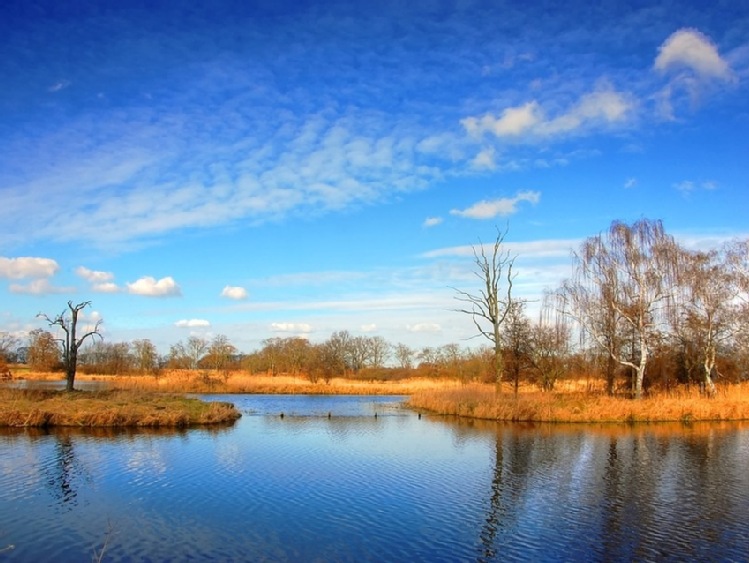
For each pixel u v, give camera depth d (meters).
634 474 27.41
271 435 39.00
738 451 33.47
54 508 21.06
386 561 16.45
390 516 20.56
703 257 57.31
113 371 97.25
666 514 21.11
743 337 58.22
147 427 41.44
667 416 47.69
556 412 47.56
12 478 25.36
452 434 40.06
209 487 24.19
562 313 59.03
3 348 91.56
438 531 19.05
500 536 18.64
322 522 19.80
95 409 43.22
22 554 16.58
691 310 57.41
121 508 21.14
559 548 17.64
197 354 125.81
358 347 130.25
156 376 85.12
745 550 17.56
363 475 26.77
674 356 60.41
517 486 25.00
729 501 22.84
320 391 83.56
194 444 34.59
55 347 91.38
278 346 121.94
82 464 28.27
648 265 54.44
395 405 63.84
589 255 57.09
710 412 48.31
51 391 53.19
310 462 29.62
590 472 27.80
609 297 55.22
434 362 122.81
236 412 49.78
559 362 60.88
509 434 40.16
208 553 16.86
